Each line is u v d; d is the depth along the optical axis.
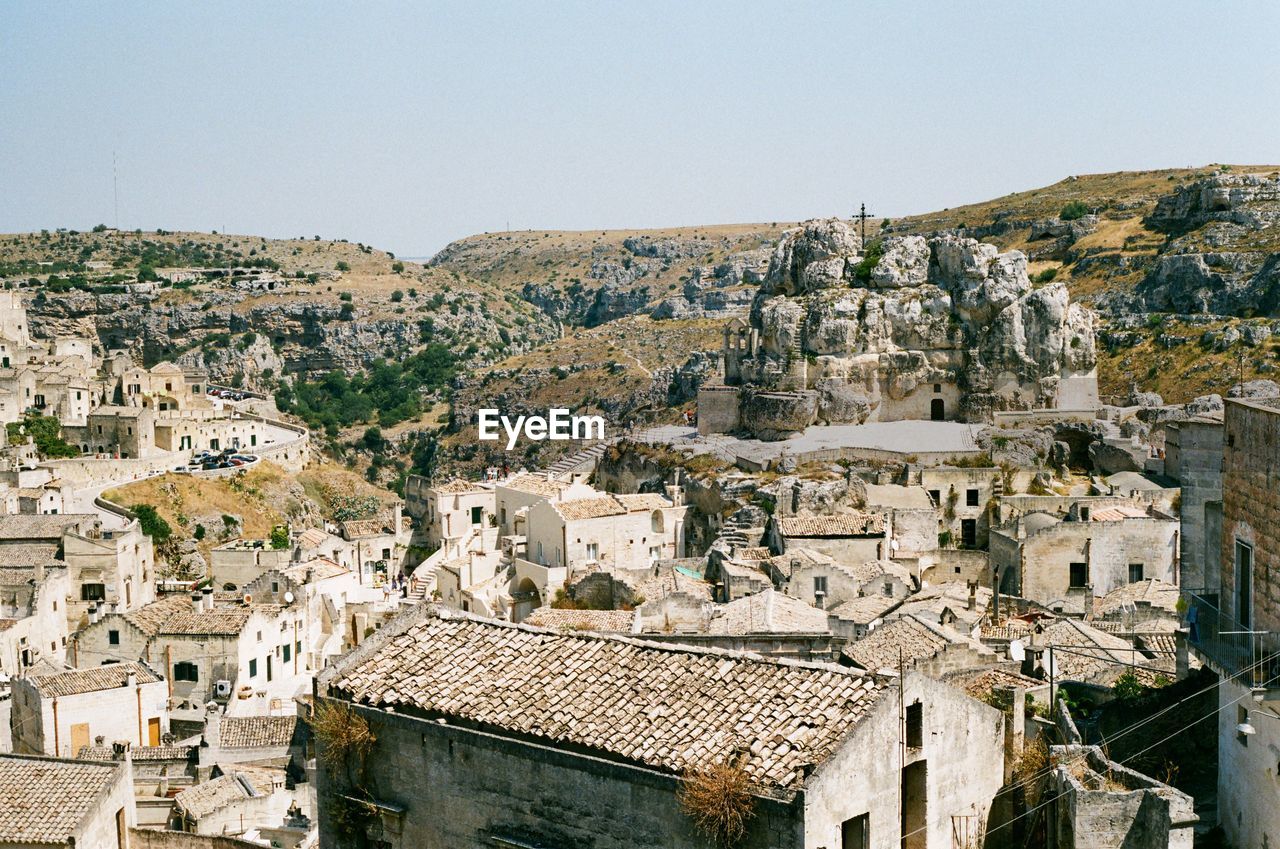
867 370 167.50
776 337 171.25
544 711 42.00
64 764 68.00
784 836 36.19
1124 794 42.28
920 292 169.62
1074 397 165.75
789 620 93.44
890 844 39.34
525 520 139.62
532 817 41.06
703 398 175.50
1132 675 63.66
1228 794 47.47
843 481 140.62
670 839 38.16
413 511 177.25
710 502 146.12
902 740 39.88
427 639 47.53
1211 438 58.91
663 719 40.41
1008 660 69.75
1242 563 47.69
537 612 101.88
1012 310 165.25
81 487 199.25
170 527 190.88
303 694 102.81
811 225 179.00
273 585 130.62
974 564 121.31
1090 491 138.62
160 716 99.25
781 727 39.00
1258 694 43.97
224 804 77.75
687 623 97.69
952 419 167.75
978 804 44.94
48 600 125.69
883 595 102.94
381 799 44.88
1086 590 108.81
